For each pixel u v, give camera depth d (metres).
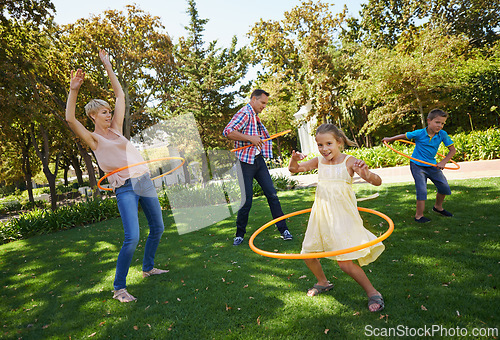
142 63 15.94
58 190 31.16
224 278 3.09
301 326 2.11
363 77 14.65
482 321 1.96
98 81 16.80
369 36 23.86
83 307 2.83
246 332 2.12
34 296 3.34
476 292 2.29
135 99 17.19
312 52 17.22
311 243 2.41
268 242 4.14
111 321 2.50
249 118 4.08
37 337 2.42
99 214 8.71
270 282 2.88
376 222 4.37
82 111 13.68
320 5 20.64
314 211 2.43
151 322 2.40
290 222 5.06
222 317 2.36
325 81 16.56
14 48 9.79
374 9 23.33
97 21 14.63
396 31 22.55
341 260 2.20
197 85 20.88
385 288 2.49
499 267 2.62
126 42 15.55
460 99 11.87
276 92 25.03
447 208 4.55
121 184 2.76
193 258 3.86
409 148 10.84
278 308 2.39
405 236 3.64
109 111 2.84
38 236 7.48
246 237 4.55
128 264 2.88
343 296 2.46
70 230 7.67
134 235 2.79
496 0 18.42
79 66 15.38
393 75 11.82
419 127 14.76
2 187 38.06
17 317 2.85
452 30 18.58
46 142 13.89
